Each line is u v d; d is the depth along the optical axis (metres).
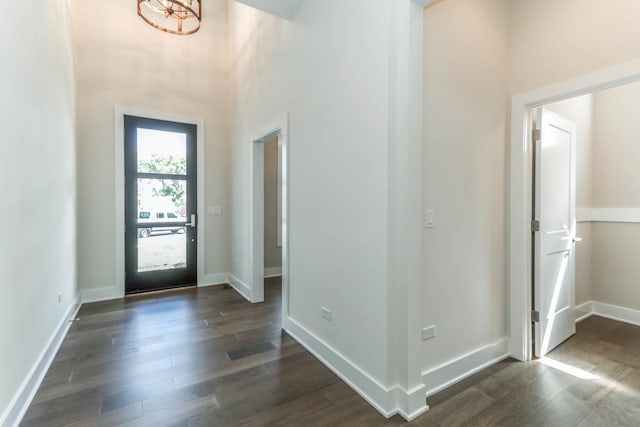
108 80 3.89
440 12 1.95
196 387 1.97
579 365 2.26
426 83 1.88
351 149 2.02
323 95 2.31
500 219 2.37
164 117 4.25
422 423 1.64
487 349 2.26
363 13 1.90
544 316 2.43
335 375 2.12
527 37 2.32
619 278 3.22
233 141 4.51
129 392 1.91
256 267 3.78
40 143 2.19
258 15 3.48
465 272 2.12
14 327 1.69
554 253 2.58
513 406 1.78
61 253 2.76
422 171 1.86
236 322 3.10
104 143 3.86
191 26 4.43
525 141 2.35
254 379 2.06
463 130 2.09
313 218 2.44
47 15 2.41
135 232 4.10
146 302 3.74
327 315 2.27
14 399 1.65
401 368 1.72
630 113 3.16
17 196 1.77
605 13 1.93
